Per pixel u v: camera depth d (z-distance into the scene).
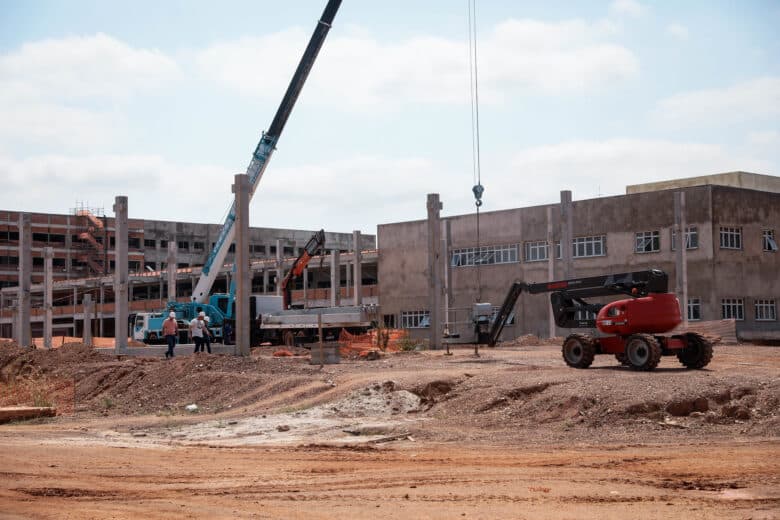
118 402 30.78
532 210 65.38
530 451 17.19
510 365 30.72
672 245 58.00
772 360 32.06
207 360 33.59
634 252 59.66
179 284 121.56
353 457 16.78
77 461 16.17
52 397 33.25
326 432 20.80
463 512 11.15
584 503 11.73
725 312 57.22
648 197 59.25
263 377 29.50
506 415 21.56
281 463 16.05
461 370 27.22
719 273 56.91
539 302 64.56
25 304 60.00
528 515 10.93
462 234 69.50
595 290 28.02
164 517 11.08
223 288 114.06
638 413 20.20
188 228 138.00
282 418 23.17
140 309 99.75
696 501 11.82
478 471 14.62
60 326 109.75
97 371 35.47
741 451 16.44
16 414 26.28
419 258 73.06
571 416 20.66
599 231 61.25
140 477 14.46
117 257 50.34
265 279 90.69
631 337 25.78
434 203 47.81
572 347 27.53
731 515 10.88
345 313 50.69
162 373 33.06
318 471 15.02
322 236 56.69
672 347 25.78
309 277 105.56
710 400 20.48
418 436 19.66
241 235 39.22
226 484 13.73
